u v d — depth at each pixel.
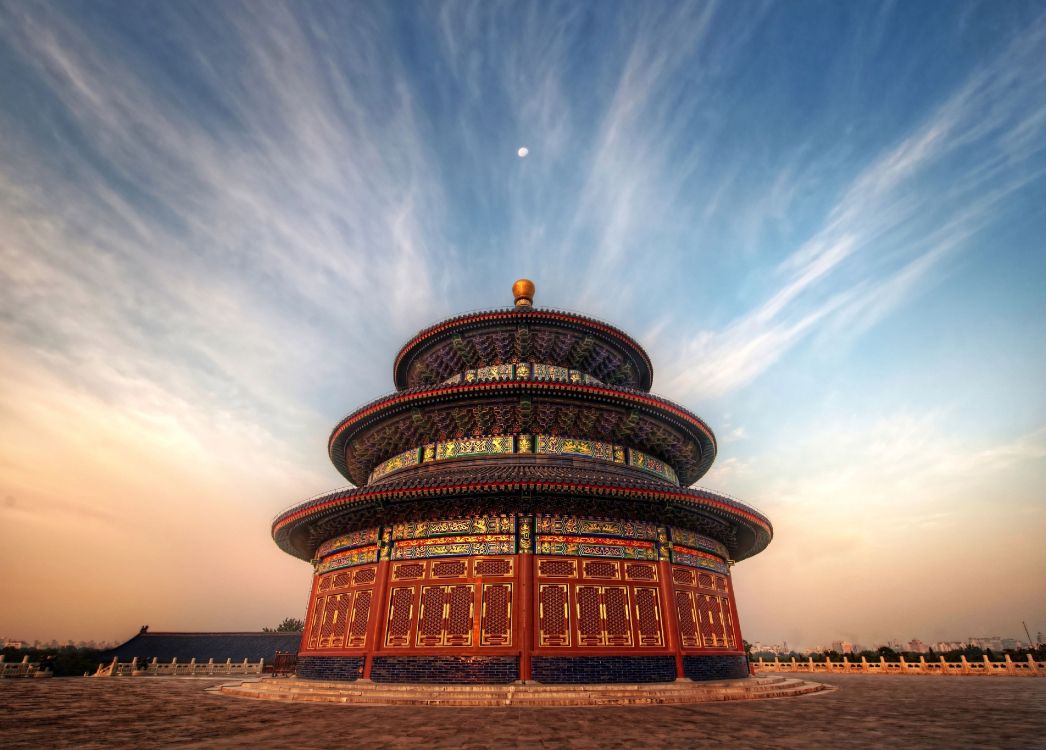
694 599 28.09
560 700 20.66
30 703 22.03
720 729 14.87
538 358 37.00
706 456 37.34
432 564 26.16
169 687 32.47
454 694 21.42
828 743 12.85
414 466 31.75
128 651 60.66
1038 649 52.94
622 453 32.22
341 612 28.41
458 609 24.95
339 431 33.75
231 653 61.12
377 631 25.61
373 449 34.91
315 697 22.53
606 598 25.34
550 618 24.48
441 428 31.78
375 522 28.55
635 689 22.23
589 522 26.52
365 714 18.03
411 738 13.42
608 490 25.34
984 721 16.64
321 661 27.72
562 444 30.89
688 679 24.78
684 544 28.78
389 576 26.72
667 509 27.12
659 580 26.58
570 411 30.94
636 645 24.86
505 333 36.47
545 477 25.06
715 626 28.97
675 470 36.75
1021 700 23.20
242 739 13.30
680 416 31.92
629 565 26.30
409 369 40.69
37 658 60.06
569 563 25.58
